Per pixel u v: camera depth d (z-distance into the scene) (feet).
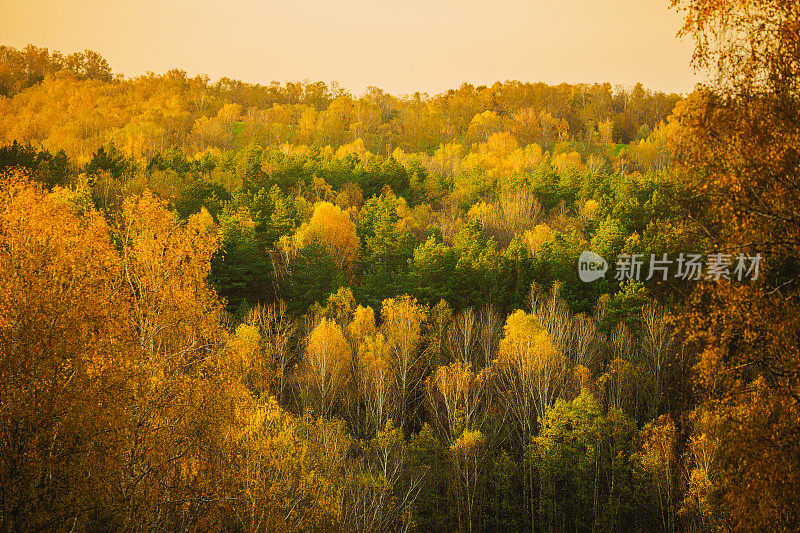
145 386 63.67
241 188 301.84
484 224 290.35
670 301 45.06
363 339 184.75
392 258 249.55
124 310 68.44
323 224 257.75
